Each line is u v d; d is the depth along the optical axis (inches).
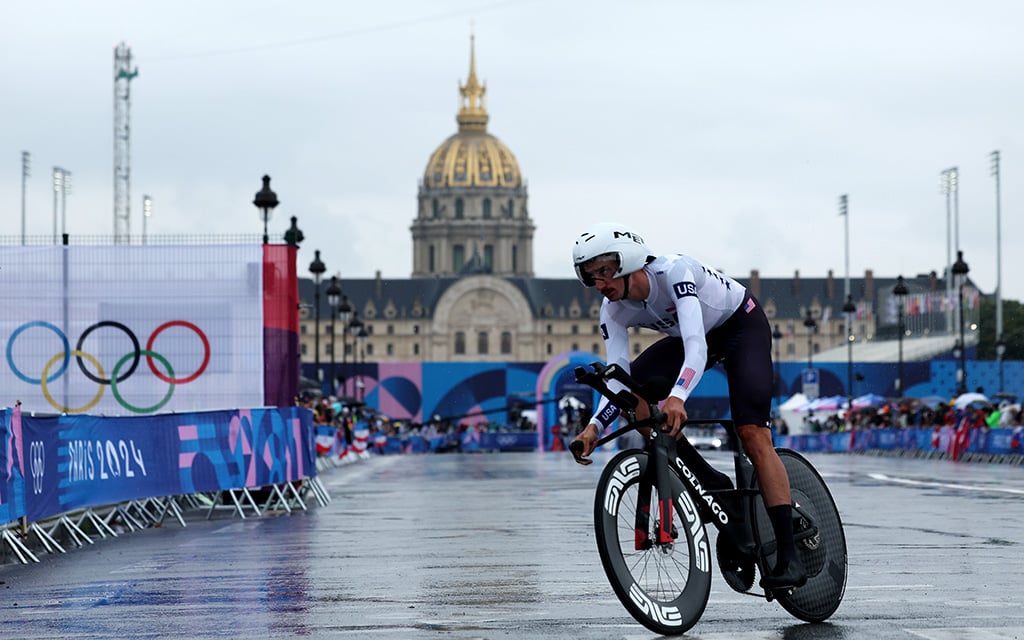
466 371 7864.2
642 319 532.1
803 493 559.2
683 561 525.0
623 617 593.9
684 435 535.8
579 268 520.1
